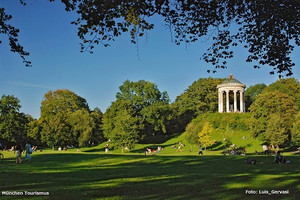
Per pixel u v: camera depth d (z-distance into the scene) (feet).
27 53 41.70
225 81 297.53
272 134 185.37
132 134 216.74
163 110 282.97
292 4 36.47
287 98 208.85
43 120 293.23
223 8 42.16
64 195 40.88
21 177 58.54
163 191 45.14
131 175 64.85
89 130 246.27
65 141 234.17
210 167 83.87
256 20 41.47
